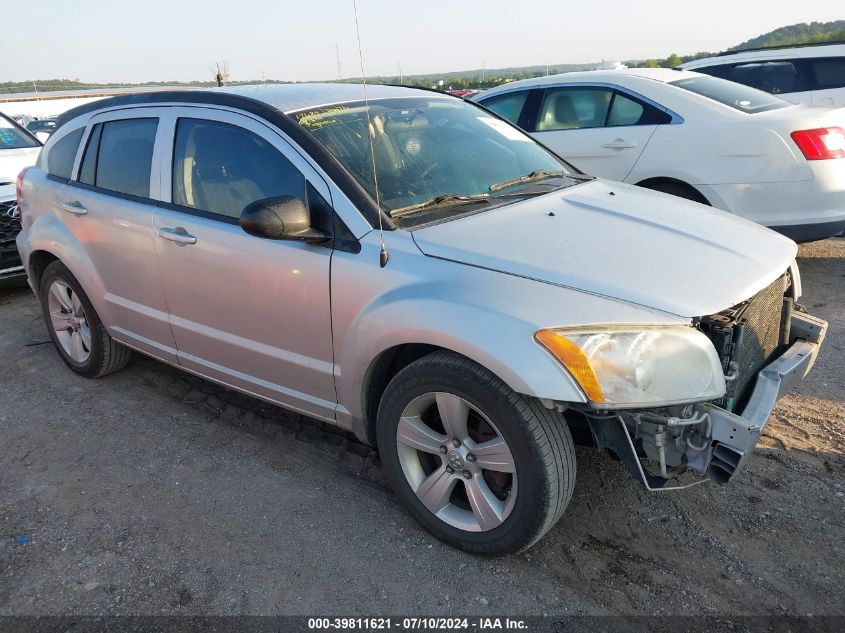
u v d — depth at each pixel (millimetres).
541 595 2385
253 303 2961
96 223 3664
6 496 3068
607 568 2498
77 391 4109
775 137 5047
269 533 2756
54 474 3236
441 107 3609
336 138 2920
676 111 5555
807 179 5004
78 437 3574
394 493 2996
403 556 2602
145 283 3477
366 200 2666
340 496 2986
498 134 3662
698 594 2357
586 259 2430
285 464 3250
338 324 2674
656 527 2699
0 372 4438
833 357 4086
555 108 6336
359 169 2824
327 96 3232
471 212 2811
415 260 2482
